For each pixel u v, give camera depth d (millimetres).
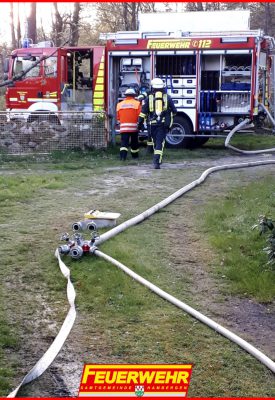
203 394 3643
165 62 14328
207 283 5430
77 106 15156
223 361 4020
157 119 11258
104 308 4766
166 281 5430
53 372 3824
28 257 5863
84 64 15805
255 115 14133
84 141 13594
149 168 11453
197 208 8000
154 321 4570
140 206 8023
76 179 10117
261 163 12031
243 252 6215
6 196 8422
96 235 6207
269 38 14500
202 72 14180
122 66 14648
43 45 15508
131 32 14414
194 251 6254
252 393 3668
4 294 5000
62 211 7707
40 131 13523
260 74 14484
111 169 11336
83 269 5535
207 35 13969
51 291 5094
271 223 5695
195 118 14328
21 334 4328
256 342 4359
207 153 13953
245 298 5145
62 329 4328
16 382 3695
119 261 5781
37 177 10141
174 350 4141
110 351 4102
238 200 8492
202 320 4566
